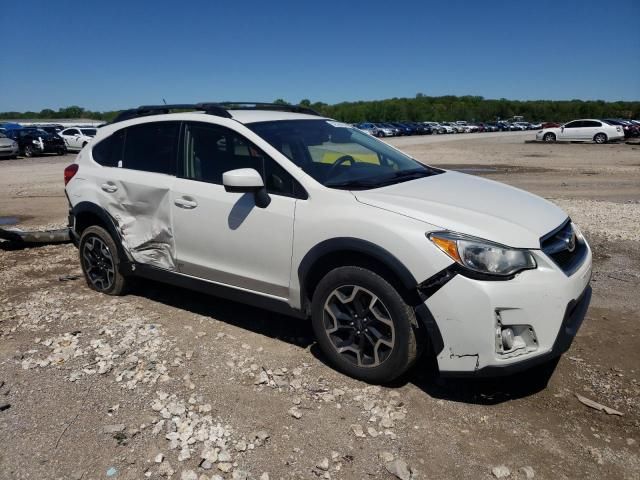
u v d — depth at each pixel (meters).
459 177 4.27
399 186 3.70
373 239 3.20
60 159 25.30
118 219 4.73
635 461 2.73
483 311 2.95
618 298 4.87
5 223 9.04
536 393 3.34
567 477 2.63
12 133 27.09
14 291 5.33
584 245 3.72
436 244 3.05
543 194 11.42
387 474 2.66
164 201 4.35
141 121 4.73
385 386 3.42
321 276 3.63
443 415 3.11
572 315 3.27
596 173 15.88
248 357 3.82
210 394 3.35
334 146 4.28
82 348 3.99
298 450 2.83
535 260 3.07
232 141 4.07
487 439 2.91
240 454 2.80
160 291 5.21
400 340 3.22
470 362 3.04
